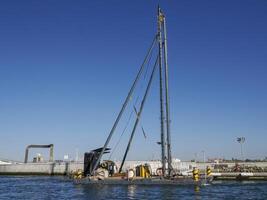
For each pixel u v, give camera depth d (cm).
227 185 4566
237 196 3328
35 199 3419
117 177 4359
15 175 9831
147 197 3247
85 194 3631
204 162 9400
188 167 8212
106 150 4831
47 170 9750
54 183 5531
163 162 4209
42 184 5400
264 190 3891
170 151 4241
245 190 3888
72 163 9669
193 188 3872
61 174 9625
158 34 4566
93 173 4494
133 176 4147
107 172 4409
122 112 4750
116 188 3981
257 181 5806
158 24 4591
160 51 4497
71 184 5131
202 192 3581
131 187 4016
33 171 9825
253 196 3338
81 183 4325
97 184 4247
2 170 10000
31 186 5034
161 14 4603
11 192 4162
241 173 6297
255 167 7838
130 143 4847
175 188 3866
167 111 4309
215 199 3103
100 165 4625
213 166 8612
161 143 4256
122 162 4847
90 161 4797
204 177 4316
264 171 6925
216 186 4259
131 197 3272
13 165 9988
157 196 3300
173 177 4112
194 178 3975
